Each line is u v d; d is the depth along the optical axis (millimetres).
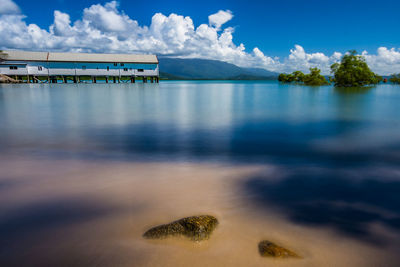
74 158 4895
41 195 3127
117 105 16000
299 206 2848
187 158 4941
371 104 16750
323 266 1842
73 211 2713
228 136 7219
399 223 2482
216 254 1964
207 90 38688
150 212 2682
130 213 2660
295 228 2377
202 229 2174
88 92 28875
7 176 3828
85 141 6488
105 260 1915
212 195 3133
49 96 22438
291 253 1960
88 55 53219
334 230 2354
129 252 2000
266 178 3773
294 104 16859
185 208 2777
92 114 11836
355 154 5297
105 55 54469
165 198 3033
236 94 28516
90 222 2482
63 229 2359
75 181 3611
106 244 2117
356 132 7781
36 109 13500
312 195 3164
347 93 29078
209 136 7215
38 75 49750
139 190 3279
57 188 3350
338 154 5293
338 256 1966
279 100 20219
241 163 4598
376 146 5969
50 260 1933
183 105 16281
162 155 5176
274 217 2592
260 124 9258
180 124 9234
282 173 4016
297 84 66688
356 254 1993
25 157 4949
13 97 20953
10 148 5711
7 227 2398
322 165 4473
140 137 7047
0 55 47406
